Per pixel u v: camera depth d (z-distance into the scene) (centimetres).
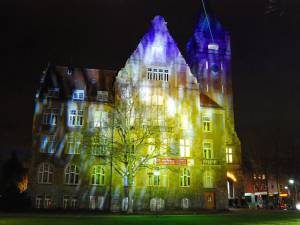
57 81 5975
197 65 7962
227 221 3309
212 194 5866
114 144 5466
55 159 5494
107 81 6228
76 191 5431
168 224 2942
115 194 5466
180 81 6062
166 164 5653
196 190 5734
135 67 5897
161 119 5794
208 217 4000
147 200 5519
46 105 5653
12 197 5094
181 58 6166
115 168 5197
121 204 5438
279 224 2920
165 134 5688
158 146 5503
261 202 8288
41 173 5425
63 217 3853
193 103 6031
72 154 5547
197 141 5916
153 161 5594
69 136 5594
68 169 5506
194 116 5988
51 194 5369
